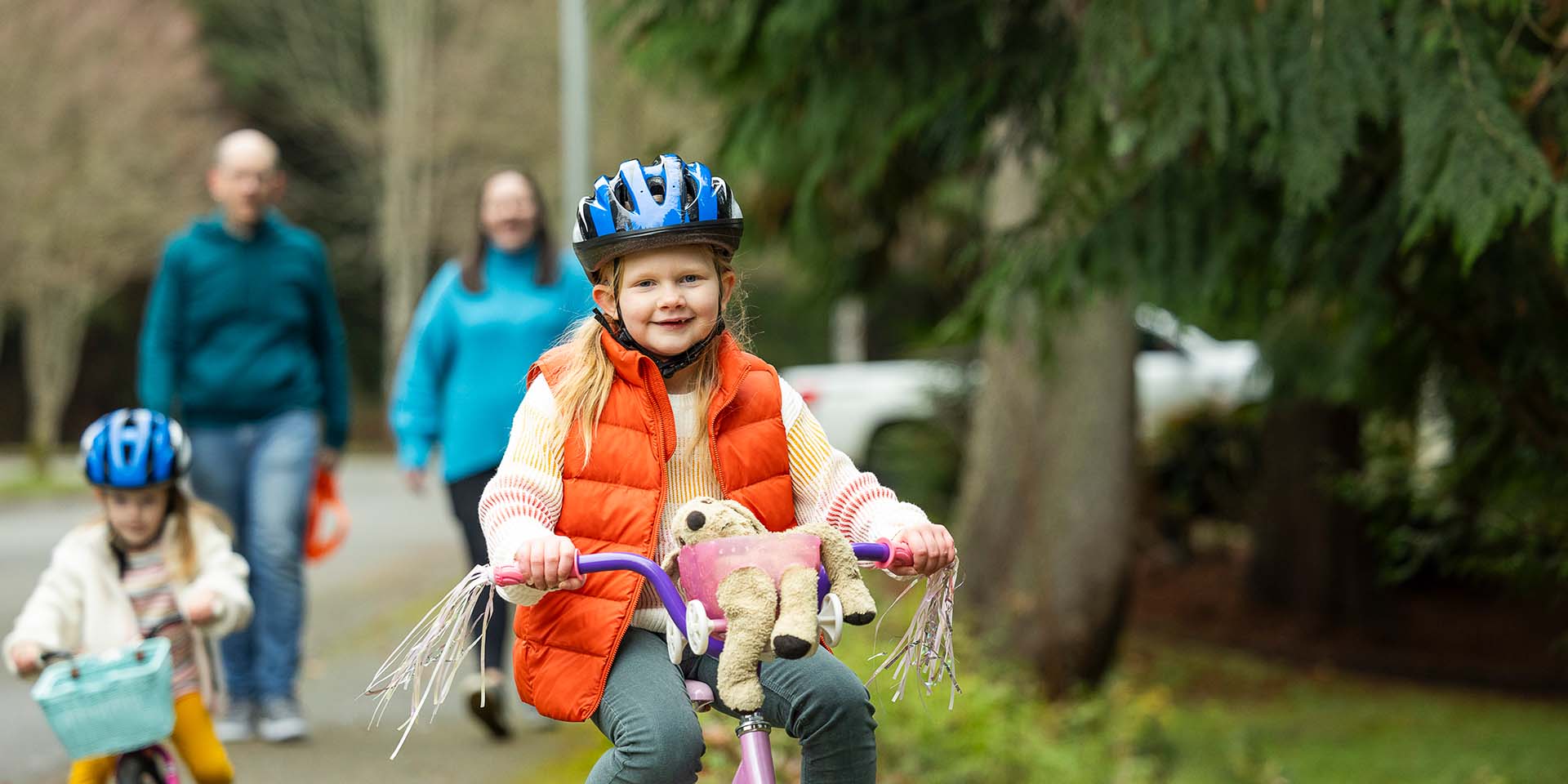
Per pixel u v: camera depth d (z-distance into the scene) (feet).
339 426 28.63
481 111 141.49
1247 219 23.98
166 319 26.61
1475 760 40.01
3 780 24.58
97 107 99.66
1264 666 52.24
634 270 13.02
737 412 13.39
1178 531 65.77
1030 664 42.91
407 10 147.95
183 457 19.66
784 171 30.91
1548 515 28.30
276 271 27.12
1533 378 25.71
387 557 55.01
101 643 19.34
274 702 26.50
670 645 11.93
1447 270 24.22
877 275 45.19
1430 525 30.96
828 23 25.88
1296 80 20.25
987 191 36.91
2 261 98.53
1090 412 43.09
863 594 11.76
